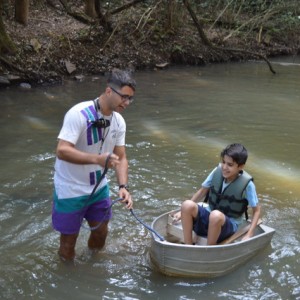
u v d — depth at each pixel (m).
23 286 3.83
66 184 3.80
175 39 13.55
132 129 7.48
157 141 7.02
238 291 3.82
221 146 6.95
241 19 16.06
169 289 3.82
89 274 4.00
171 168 6.12
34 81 10.03
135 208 5.12
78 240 4.48
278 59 14.95
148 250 4.39
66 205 3.83
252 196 4.13
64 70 10.73
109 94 3.65
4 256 4.21
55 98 9.04
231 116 8.44
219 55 13.88
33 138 6.90
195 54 13.38
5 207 5.02
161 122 7.92
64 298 3.71
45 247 4.37
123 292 3.79
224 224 4.01
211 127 7.79
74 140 3.60
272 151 6.84
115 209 5.09
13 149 6.47
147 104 8.96
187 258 3.81
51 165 6.04
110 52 12.02
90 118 3.65
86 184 3.83
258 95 10.05
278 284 3.93
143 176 5.86
